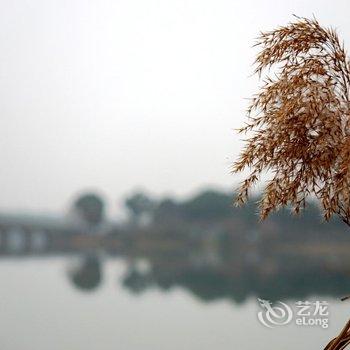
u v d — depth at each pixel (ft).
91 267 59.77
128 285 40.75
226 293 31.68
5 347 22.22
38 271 51.62
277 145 7.06
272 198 7.29
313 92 6.94
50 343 22.43
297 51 7.50
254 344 16.60
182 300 31.45
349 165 6.72
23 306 28.73
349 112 7.01
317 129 7.06
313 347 13.74
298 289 22.49
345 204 7.20
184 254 68.54
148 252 70.64
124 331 22.77
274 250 55.47
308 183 7.25
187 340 20.31
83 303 30.50
